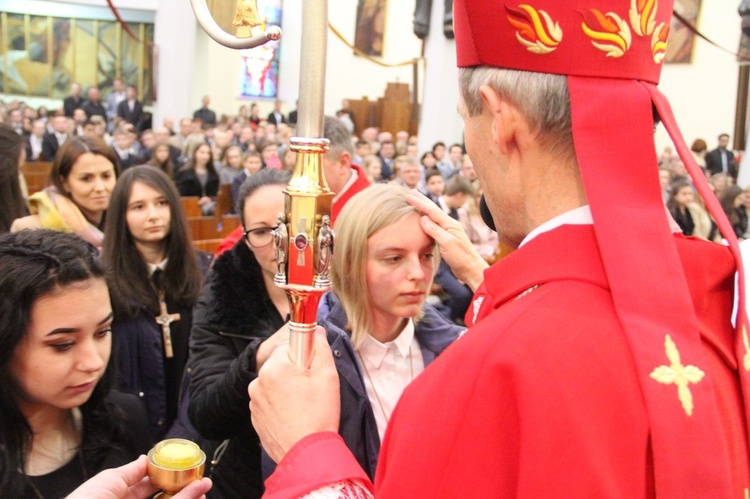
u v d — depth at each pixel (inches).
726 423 31.1
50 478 53.3
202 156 367.2
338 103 665.6
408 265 61.9
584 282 31.0
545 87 32.3
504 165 34.6
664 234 30.6
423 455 29.8
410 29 620.1
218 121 634.8
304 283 35.7
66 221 114.0
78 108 618.5
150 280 98.9
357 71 653.9
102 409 57.8
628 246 30.0
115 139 441.7
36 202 113.6
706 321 32.7
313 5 33.6
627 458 28.0
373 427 60.9
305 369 38.1
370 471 60.0
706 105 439.5
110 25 670.5
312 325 37.6
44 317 49.6
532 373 28.3
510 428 28.5
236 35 31.9
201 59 689.0
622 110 31.2
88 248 54.0
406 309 62.5
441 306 117.7
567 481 27.1
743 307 32.7
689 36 439.5
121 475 43.5
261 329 78.5
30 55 687.7
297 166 34.7
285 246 35.5
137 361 95.7
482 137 35.3
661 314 29.7
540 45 32.1
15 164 110.0
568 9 31.7
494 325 30.5
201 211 342.0
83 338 51.6
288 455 36.4
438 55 433.4
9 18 679.1
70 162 116.6
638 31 32.4
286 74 706.8
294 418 37.6
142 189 98.6
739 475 31.3
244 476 73.9
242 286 79.7
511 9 32.4
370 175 331.3
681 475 28.0
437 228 62.0
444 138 438.3
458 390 29.7
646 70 33.0
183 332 100.2
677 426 28.2
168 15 621.0
